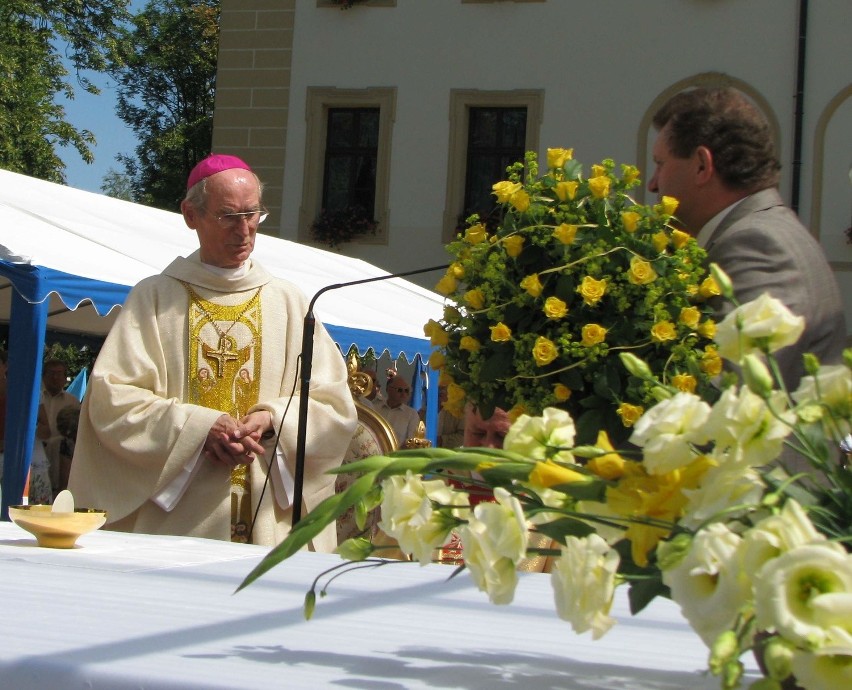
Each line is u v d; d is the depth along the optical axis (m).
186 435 3.87
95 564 1.85
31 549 2.11
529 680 1.05
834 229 15.10
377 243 16.59
